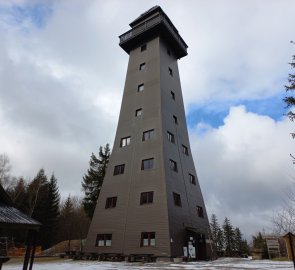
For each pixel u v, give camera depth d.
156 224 28.17
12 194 54.66
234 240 76.12
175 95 40.75
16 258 32.31
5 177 54.72
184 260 26.83
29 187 57.72
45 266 20.84
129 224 30.11
